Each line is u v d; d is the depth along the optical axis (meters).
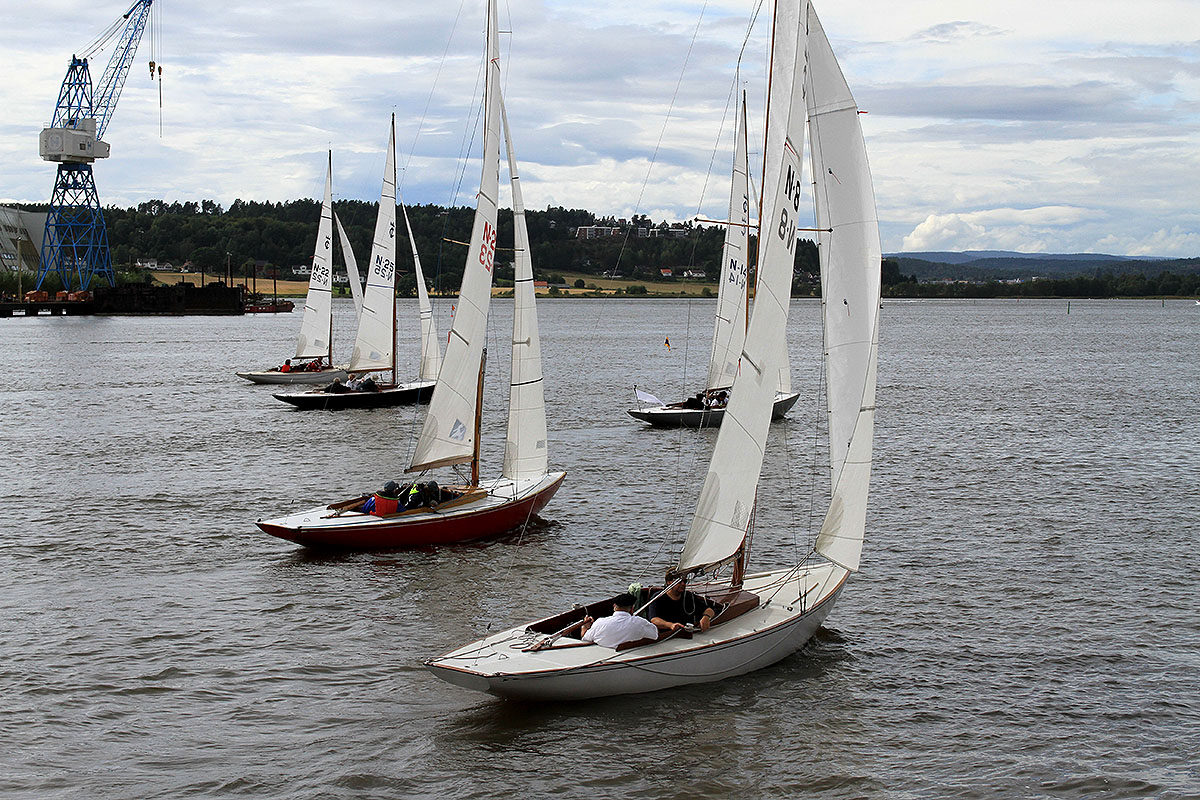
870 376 24.61
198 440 60.50
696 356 136.62
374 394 75.38
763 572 28.33
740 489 24.06
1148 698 23.69
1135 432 63.00
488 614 29.00
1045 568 33.31
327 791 19.52
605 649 22.84
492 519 36.94
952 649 26.50
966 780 20.16
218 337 169.62
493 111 36.78
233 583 31.62
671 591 23.91
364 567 33.34
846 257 24.48
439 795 19.47
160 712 22.64
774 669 25.02
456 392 37.47
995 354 139.75
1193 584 31.66
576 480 48.72
